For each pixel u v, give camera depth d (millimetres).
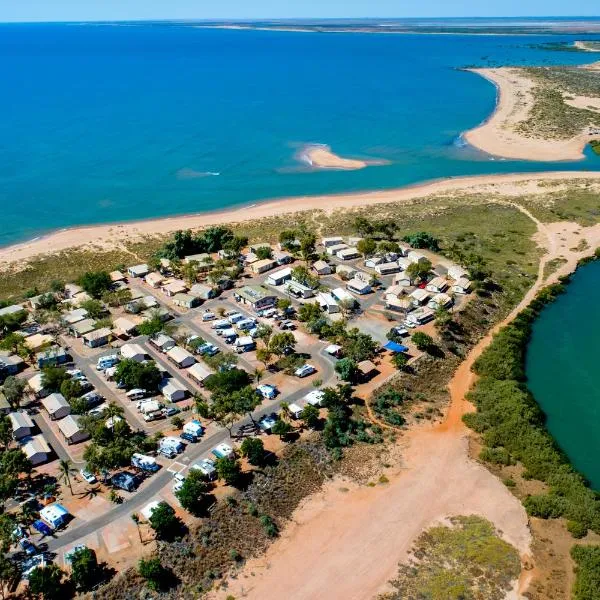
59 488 77812
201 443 86000
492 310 127250
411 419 94938
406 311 122188
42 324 118312
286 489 79562
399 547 71688
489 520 76000
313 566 68875
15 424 86875
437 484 81938
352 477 82750
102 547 69000
